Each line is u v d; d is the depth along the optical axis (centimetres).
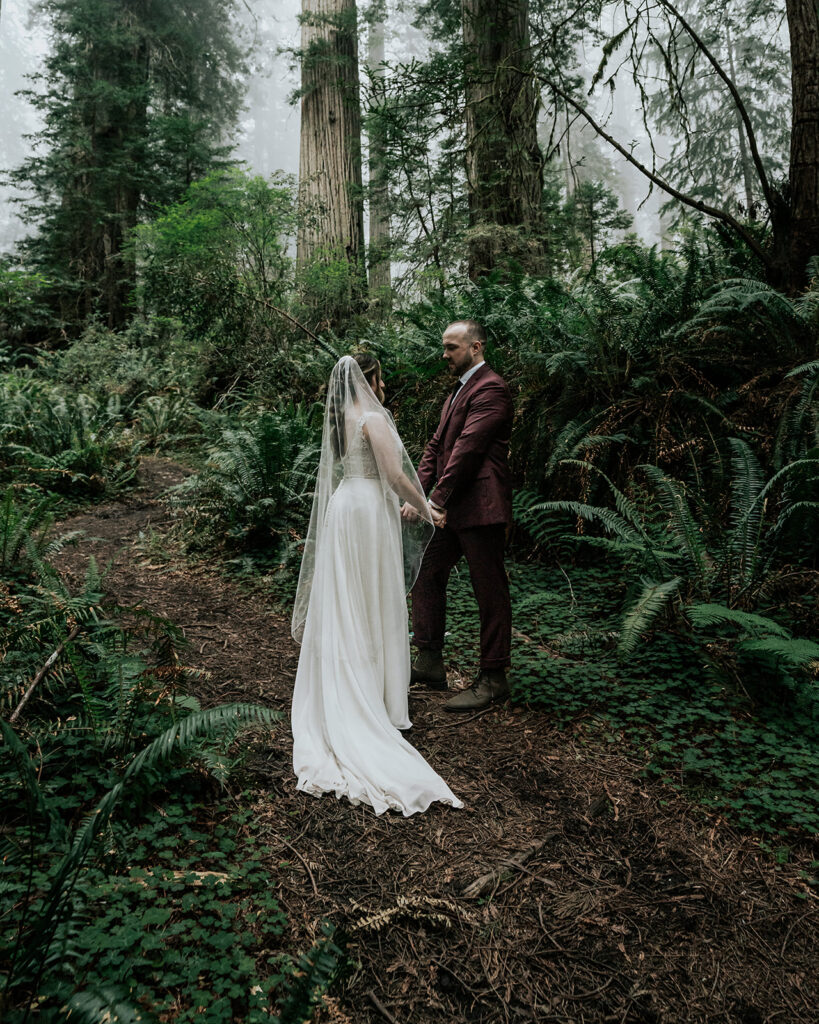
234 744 302
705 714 330
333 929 200
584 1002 187
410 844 249
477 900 223
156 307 1109
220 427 883
